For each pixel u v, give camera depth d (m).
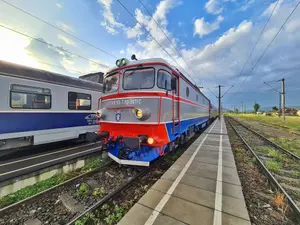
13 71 5.41
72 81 7.55
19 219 2.75
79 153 6.03
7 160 5.21
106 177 4.25
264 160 5.79
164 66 4.32
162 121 4.06
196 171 4.21
